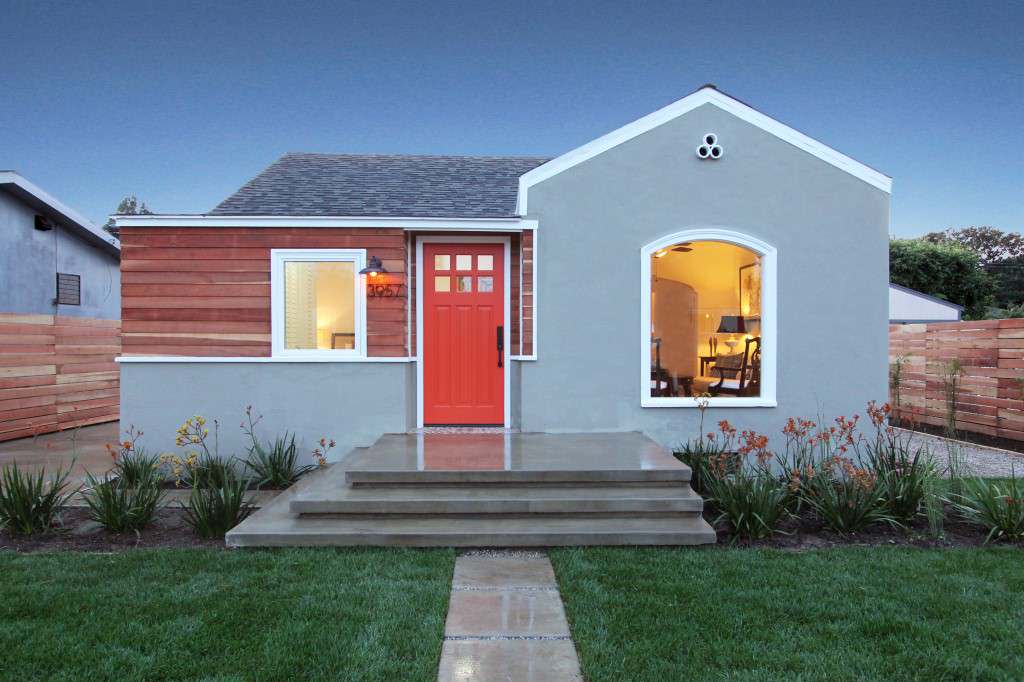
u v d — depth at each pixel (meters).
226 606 3.46
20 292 11.61
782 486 5.45
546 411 6.97
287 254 6.98
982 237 42.03
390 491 5.13
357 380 7.01
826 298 7.03
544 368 6.96
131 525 4.94
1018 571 4.05
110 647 3.01
